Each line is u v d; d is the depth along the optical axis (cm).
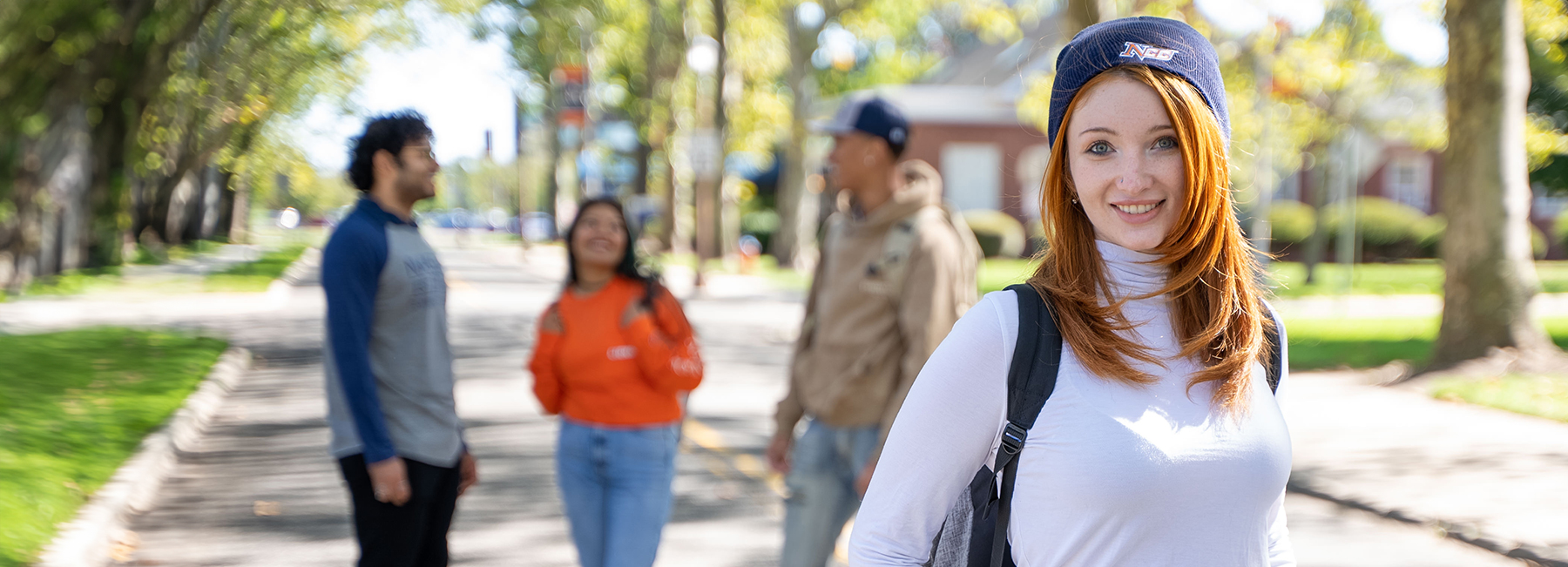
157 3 1830
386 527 355
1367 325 1731
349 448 349
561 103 3259
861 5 3147
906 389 342
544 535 637
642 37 3862
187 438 891
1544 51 1917
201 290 2184
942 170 3966
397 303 352
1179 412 163
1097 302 167
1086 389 162
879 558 171
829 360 371
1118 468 158
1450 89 1208
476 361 1396
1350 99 2181
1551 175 2245
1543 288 2475
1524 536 605
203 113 1658
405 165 355
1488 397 1020
